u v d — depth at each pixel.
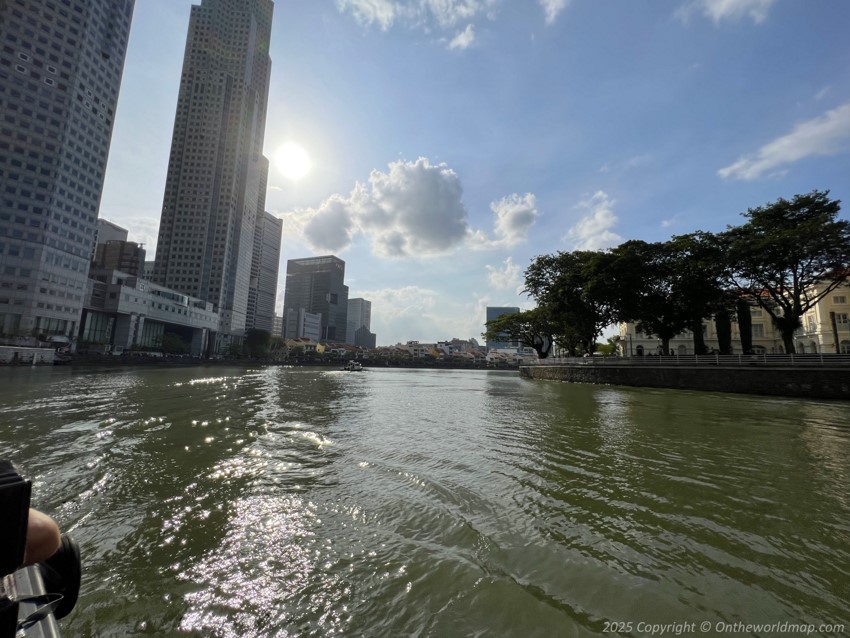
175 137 134.88
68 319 76.31
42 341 67.06
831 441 11.02
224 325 132.25
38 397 18.23
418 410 17.77
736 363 29.08
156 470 7.77
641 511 6.04
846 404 20.53
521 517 5.79
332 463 8.48
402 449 9.81
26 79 72.31
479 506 6.17
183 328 113.44
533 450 9.84
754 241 31.44
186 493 6.59
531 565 4.48
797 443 10.79
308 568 4.36
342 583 4.10
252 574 4.23
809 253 29.55
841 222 28.03
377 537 5.11
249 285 159.38
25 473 7.49
